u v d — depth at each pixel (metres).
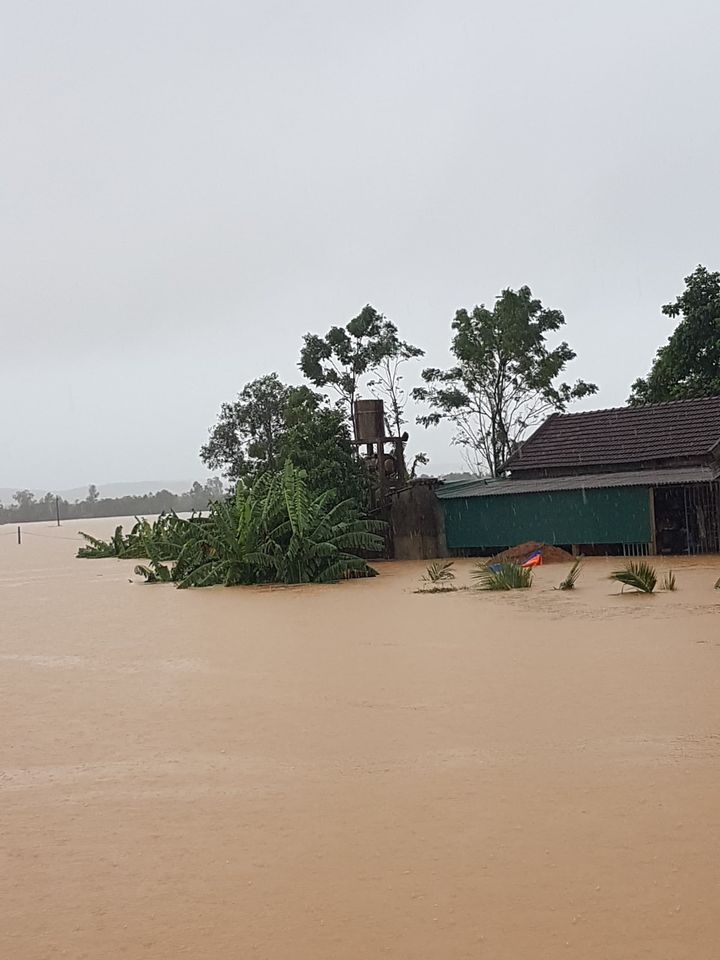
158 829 6.86
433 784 7.43
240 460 55.75
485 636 13.97
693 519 27.56
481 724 9.04
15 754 8.98
